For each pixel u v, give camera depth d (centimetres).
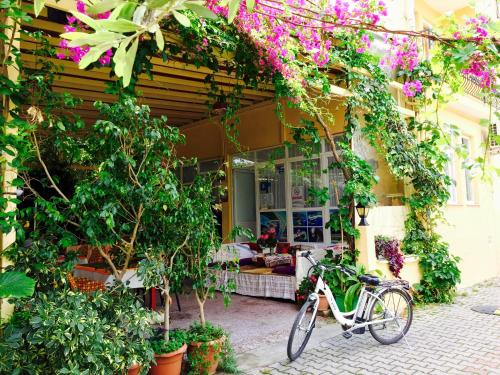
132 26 109
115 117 295
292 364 366
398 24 691
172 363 313
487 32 319
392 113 585
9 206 264
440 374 339
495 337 441
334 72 582
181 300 630
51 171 326
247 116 785
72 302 255
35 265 265
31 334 230
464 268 770
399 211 649
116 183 287
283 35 435
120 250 352
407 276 609
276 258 658
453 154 797
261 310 557
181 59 449
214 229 365
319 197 560
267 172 777
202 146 870
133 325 282
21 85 278
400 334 425
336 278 517
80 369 241
